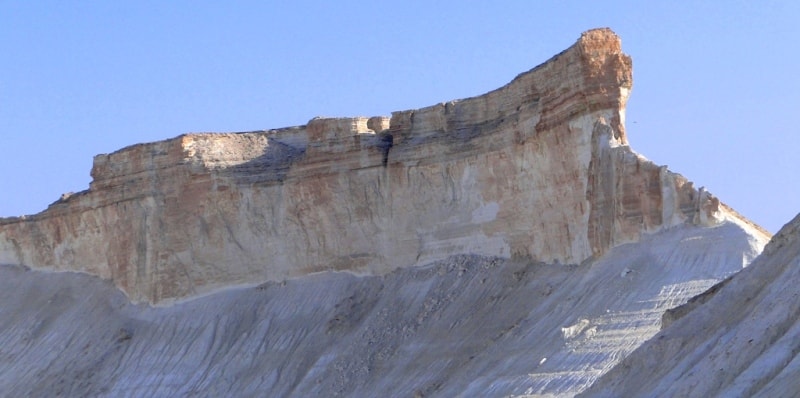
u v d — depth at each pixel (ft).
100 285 506.48
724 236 334.85
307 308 443.32
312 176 454.40
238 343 443.32
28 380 477.36
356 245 446.19
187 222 476.95
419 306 410.72
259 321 448.65
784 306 244.42
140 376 452.35
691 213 344.69
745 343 243.40
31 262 536.83
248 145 483.92
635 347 316.60
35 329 501.97
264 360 429.79
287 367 420.77
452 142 425.28
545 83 395.34
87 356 474.90
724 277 325.01
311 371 411.13
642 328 321.93
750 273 267.39
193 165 477.77
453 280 411.54
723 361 243.60
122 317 486.38
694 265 333.42
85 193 513.45
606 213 363.56
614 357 317.63
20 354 493.36
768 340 241.35
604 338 326.44
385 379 387.14
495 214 411.34
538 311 364.79
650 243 348.79
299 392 404.98
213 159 478.18
